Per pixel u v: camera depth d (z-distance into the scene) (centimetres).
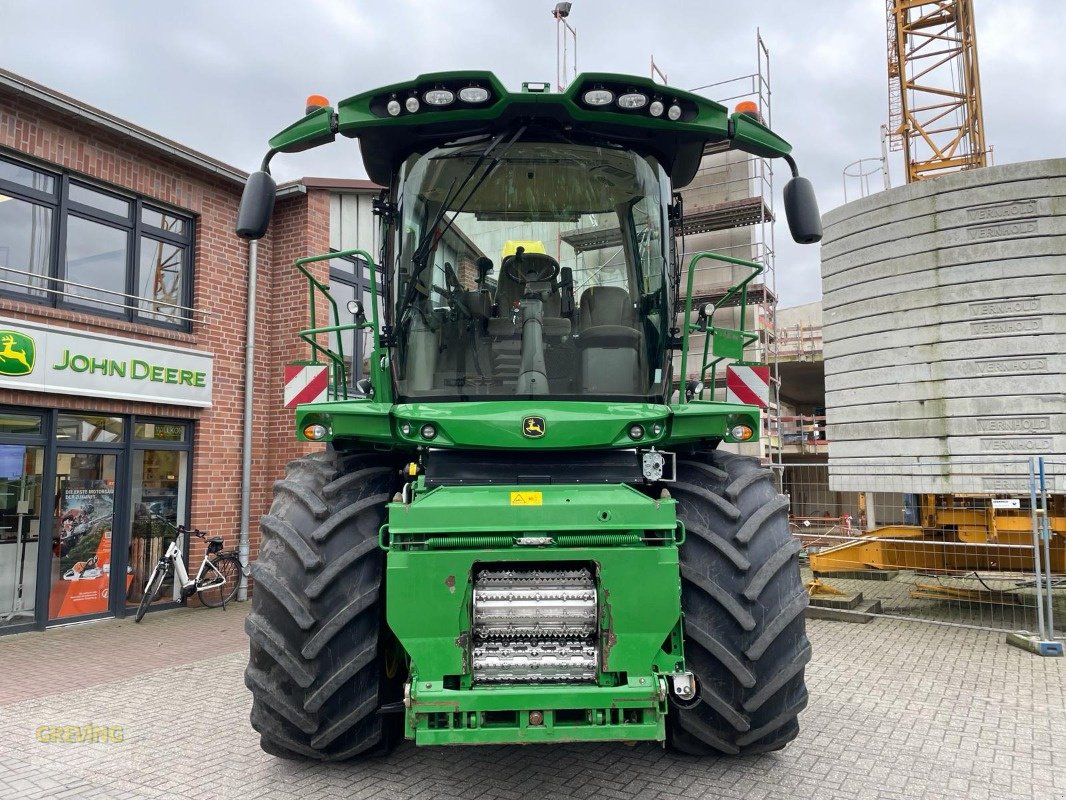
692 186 1864
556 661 295
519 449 338
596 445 333
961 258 786
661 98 368
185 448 948
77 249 843
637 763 401
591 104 363
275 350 1057
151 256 926
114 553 866
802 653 340
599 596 295
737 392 422
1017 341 756
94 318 832
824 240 933
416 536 298
